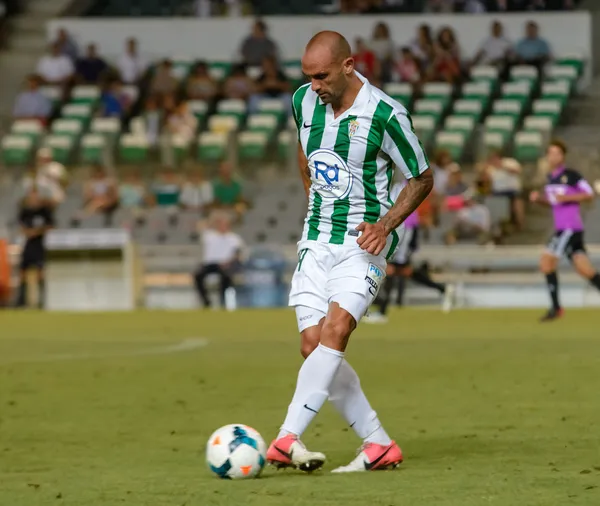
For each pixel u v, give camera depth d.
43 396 28.02
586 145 75.62
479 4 84.31
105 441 21.41
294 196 70.00
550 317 50.41
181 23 85.69
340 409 17.58
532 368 32.16
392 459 17.59
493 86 79.44
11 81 84.94
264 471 17.62
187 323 52.53
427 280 58.62
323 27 83.94
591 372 30.92
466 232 65.31
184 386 29.59
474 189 67.81
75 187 73.38
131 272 64.50
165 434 22.12
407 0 85.19
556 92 78.56
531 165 73.50
